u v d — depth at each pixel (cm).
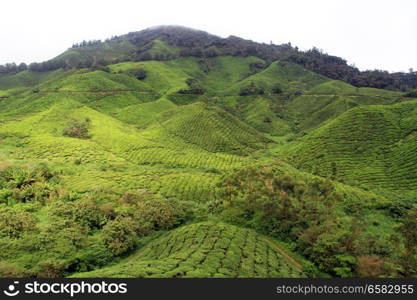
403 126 11838
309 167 10962
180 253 4566
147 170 10062
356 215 6600
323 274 4506
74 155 10919
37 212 5950
